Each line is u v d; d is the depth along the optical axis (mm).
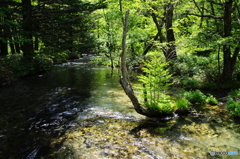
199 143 4945
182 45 12172
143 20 20812
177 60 13992
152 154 4383
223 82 11984
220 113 7297
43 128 5785
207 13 17406
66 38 17750
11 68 13344
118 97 9570
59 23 16109
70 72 17625
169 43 13984
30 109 7469
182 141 5047
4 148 4562
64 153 4391
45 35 16219
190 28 17234
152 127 5988
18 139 5035
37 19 16156
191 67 13656
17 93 9758
